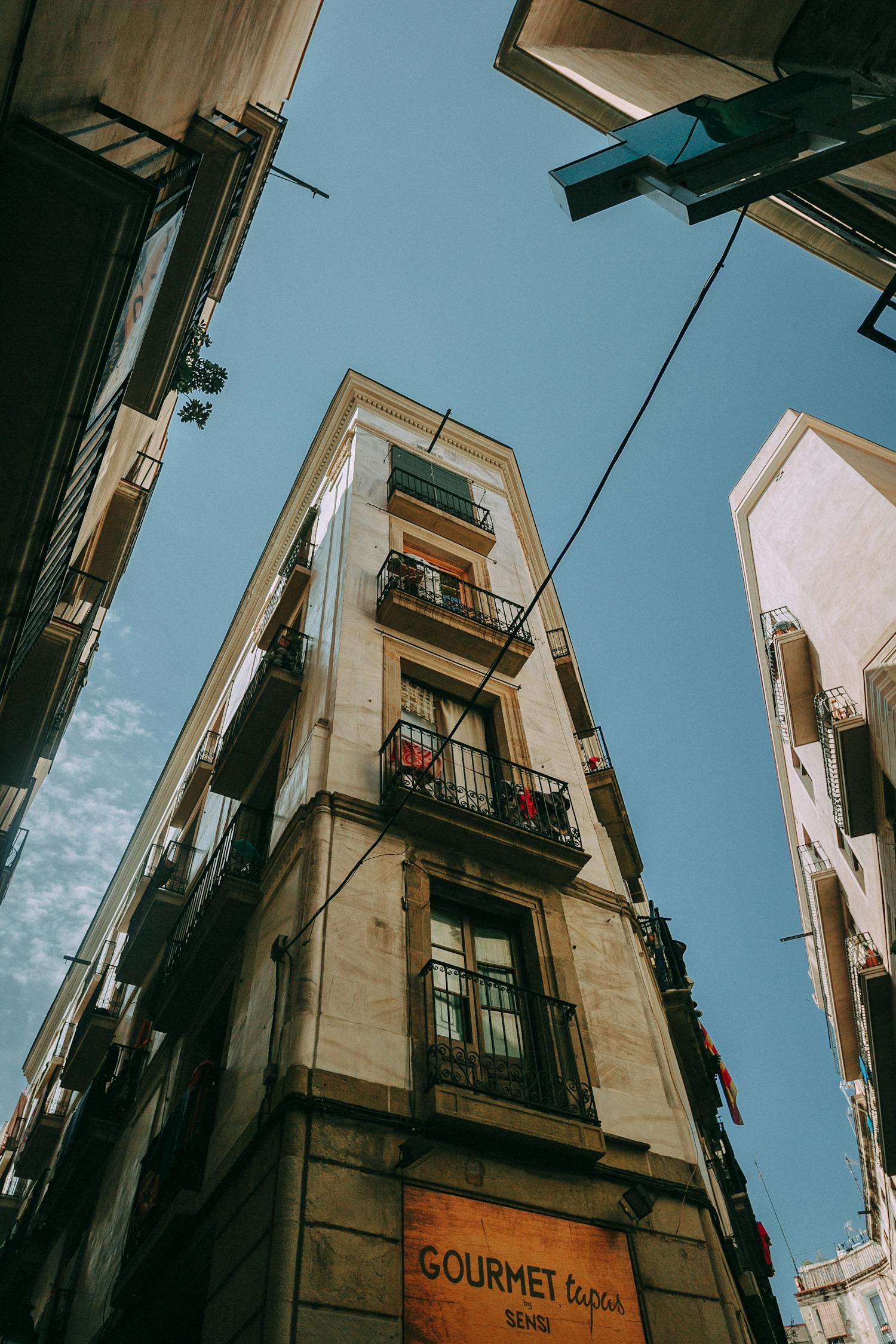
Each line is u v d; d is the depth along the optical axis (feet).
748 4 29.14
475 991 30.66
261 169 42.14
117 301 15.58
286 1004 27.53
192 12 23.03
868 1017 66.64
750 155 13.55
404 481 56.85
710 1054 42.24
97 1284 40.29
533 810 37.27
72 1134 50.08
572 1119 27.43
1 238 14.89
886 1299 119.44
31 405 16.02
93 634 50.31
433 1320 21.42
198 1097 30.37
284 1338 19.16
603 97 42.50
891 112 13.66
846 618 62.49
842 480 68.03
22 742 38.04
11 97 12.99
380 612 43.86
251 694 45.68
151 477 56.39
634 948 36.99
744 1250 36.81
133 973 56.03
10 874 45.60
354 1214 22.39
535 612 54.29
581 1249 25.20
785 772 95.86
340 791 34.24
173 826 67.51
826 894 82.89
